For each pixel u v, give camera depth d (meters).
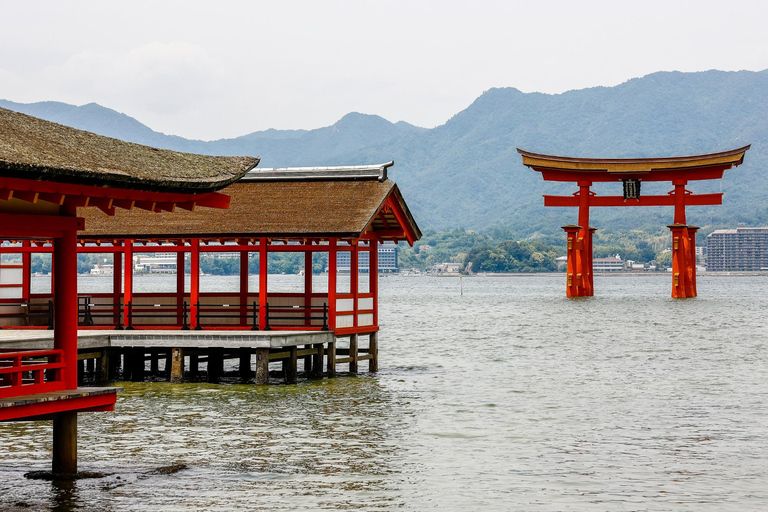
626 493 18.33
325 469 20.02
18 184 15.51
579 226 111.69
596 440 23.47
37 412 16.30
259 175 34.59
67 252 17.62
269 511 16.88
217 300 35.12
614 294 154.62
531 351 49.25
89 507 16.92
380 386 32.75
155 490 18.12
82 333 30.94
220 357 32.59
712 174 103.19
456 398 30.38
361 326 35.41
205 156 21.23
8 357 16.75
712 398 30.84
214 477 19.20
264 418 25.91
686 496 18.12
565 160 105.50
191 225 32.72
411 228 36.03
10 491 17.95
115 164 17.42
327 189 33.81
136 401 28.56
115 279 35.66
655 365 41.69
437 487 18.66
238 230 32.25
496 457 21.41
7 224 16.28
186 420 25.48
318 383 32.72
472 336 60.53
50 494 17.75
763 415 27.34
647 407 28.83
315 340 32.38
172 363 31.92
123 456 21.08
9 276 34.78
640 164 103.31
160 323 34.41
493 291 185.25
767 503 17.66
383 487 18.61
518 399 30.39
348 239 32.31
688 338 57.56
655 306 101.19
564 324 72.69
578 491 18.45
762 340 55.75
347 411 27.31
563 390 32.72
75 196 17.58
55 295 17.69
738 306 100.75
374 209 32.59
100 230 32.84
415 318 84.25
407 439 23.33
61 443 18.91
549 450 22.22
